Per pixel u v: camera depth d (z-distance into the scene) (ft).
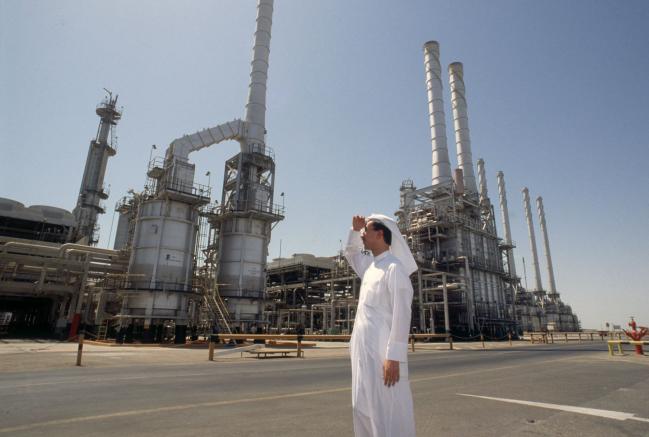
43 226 160.97
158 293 104.63
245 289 128.47
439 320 173.37
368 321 7.70
